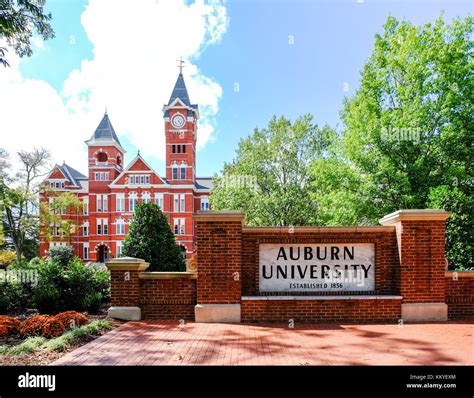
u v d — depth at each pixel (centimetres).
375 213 1684
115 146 5381
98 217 5194
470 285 923
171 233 1335
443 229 898
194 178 5528
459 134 1586
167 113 5262
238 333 768
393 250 925
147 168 5116
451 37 1725
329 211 1997
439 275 891
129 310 901
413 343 685
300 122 2827
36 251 4891
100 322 817
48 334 737
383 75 1858
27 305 1100
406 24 1870
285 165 2758
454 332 771
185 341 704
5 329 754
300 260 923
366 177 1723
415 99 1662
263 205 2514
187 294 921
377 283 920
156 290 923
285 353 623
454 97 1612
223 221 900
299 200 2527
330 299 886
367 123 1828
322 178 1911
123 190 5106
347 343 687
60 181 5425
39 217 3500
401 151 1681
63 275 1066
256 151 2794
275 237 923
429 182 1653
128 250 1259
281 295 909
